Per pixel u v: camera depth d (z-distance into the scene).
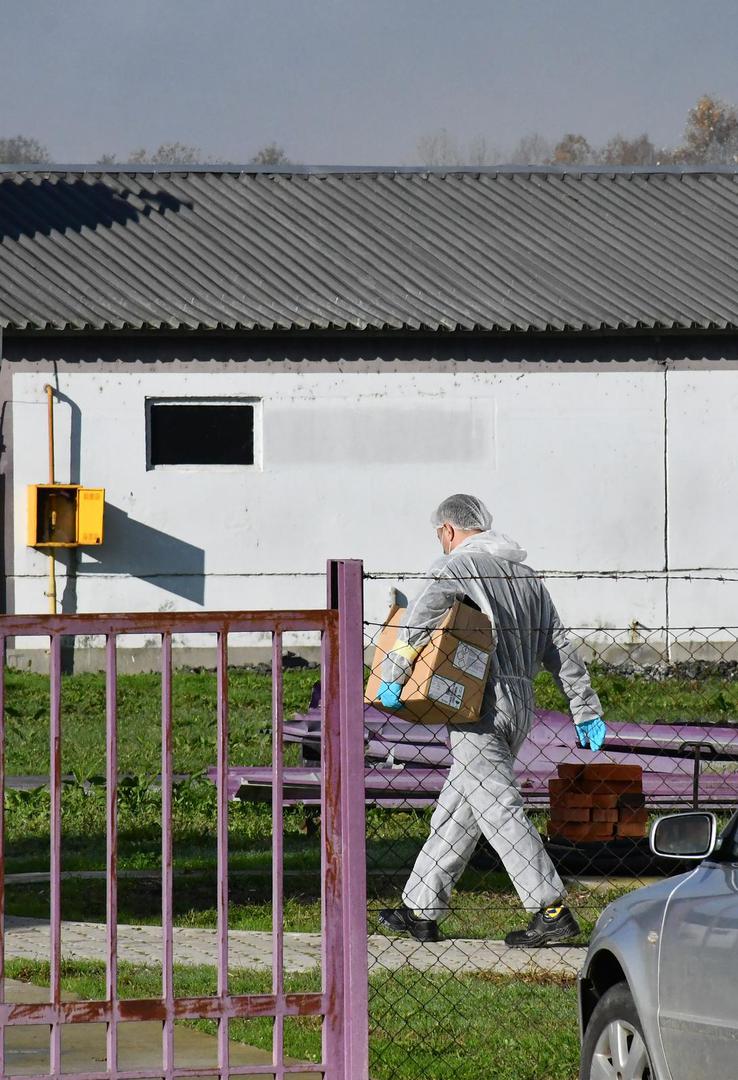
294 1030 12.66
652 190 50.09
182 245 44.91
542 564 42.72
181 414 41.94
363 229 46.53
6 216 45.31
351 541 42.16
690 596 43.00
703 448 43.22
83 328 40.47
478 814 14.70
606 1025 9.51
